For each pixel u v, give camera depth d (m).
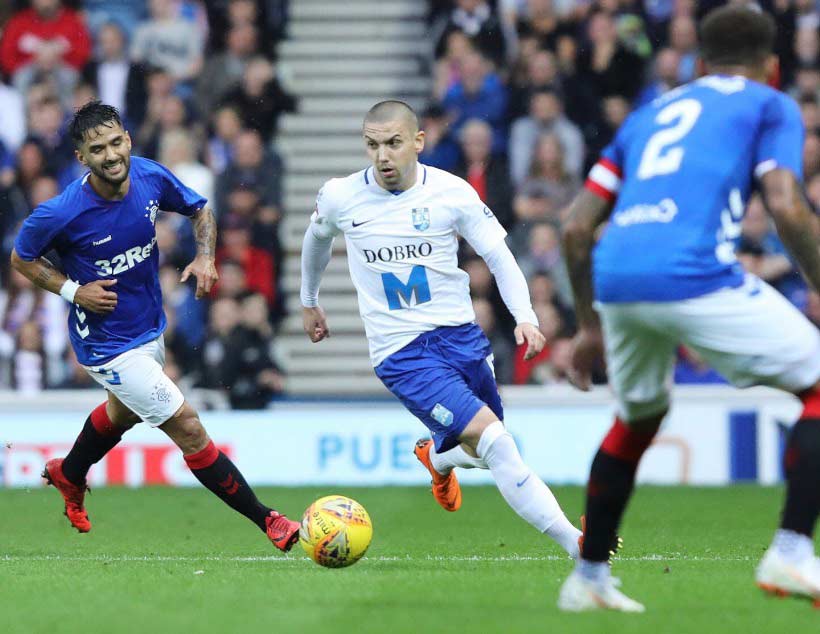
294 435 45.91
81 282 25.62
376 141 23.28
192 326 48.50
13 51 54.69
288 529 25.38
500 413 25.30
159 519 36.31
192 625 16.83
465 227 24.03
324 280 53.31
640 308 17.03
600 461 18.08
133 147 53.16
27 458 45.81
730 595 19.36
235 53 54.38
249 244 50.03
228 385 47.06
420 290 23.91
